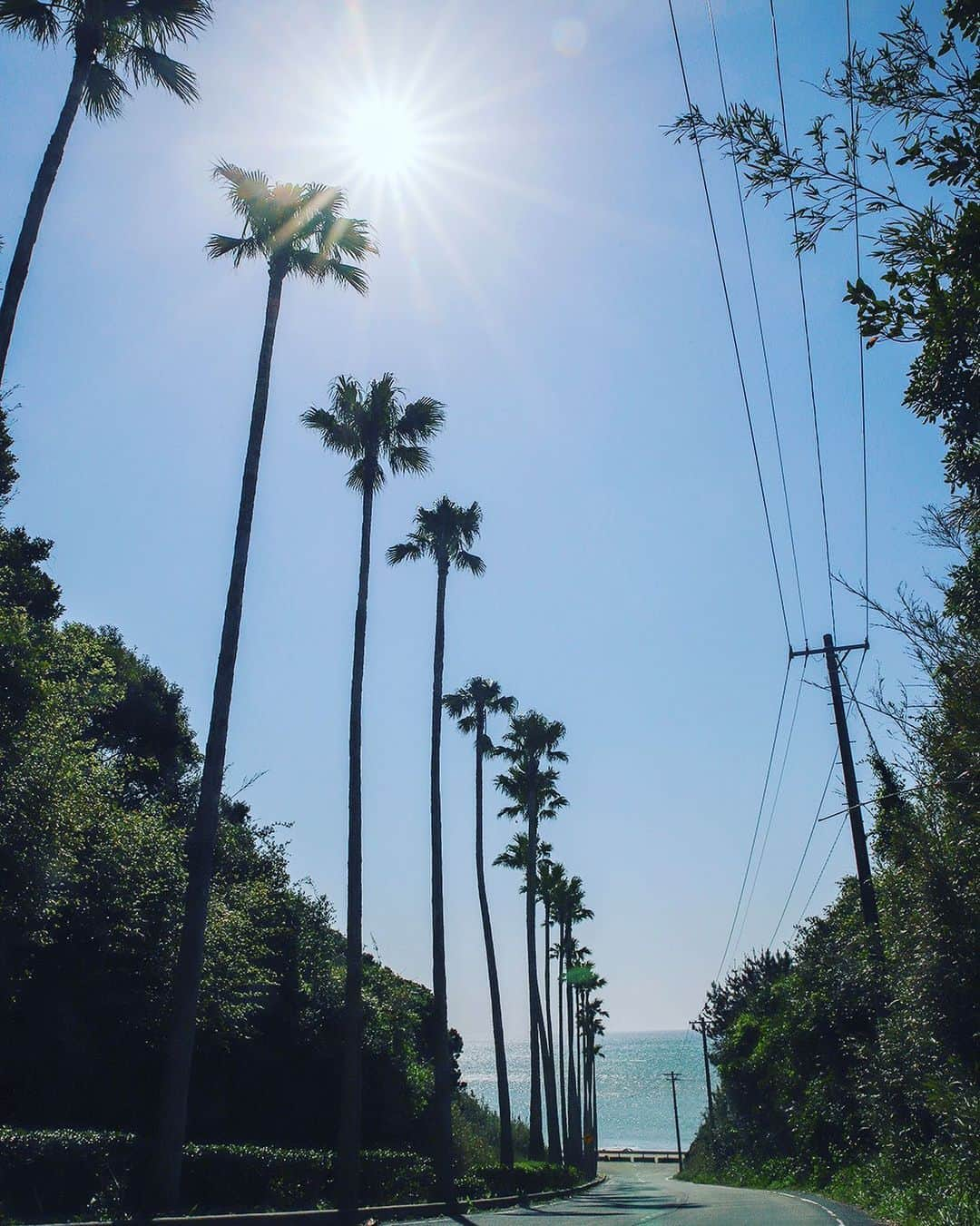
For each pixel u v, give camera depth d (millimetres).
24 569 29766
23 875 15383
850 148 6336
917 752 12305
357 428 26609
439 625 32188
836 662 23797
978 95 5941
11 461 23984
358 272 22094
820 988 27312
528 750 50875
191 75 17438
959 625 11391
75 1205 13820
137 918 21250
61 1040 20234
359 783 23688
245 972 23516
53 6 16641
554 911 66562
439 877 29297
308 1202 19312
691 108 6594
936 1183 14883
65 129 15594
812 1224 15469
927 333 6070
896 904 14836
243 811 35125
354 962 22188
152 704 33281
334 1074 28641
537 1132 46719
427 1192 25047
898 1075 17891
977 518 8609
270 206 21281
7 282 14609
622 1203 28688
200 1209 15734
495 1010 38219
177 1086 15758
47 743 16266
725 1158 57031
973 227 5746
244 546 19203
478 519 33750
